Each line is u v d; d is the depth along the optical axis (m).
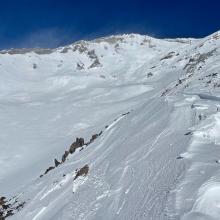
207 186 15.08
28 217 26.27
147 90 117.75
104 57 193.38
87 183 24.80
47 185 31.05
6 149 73.81
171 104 28.72
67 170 32.31
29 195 32.47
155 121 27.66
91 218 19.27
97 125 83.12
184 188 15.82
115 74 166.25
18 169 62.31
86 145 40.03
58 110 107.19
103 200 20.44
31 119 98.31
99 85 150.62
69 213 21.67
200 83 40.91
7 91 147.50
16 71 175.25
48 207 25.75
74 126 87.69
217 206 14.15
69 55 196.62
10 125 92.81
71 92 141.12
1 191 49.88
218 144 19.72
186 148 19.64
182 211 14.52
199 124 22.38
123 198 19.08
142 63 177.12
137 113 34.09
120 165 23.34
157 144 22.94
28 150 72.50
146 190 18.11
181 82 52.81
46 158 63.53
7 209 32.09
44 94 142.12
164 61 149.50
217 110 24.64
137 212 16.64
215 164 17.00
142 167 20.97
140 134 27.12
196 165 17.33
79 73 171.25
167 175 18.09
